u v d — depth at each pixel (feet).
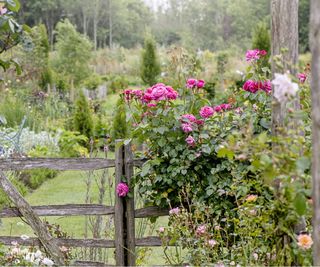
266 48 51.19
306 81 9.89
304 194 7.01
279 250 8.37
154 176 11.44
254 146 7.36
